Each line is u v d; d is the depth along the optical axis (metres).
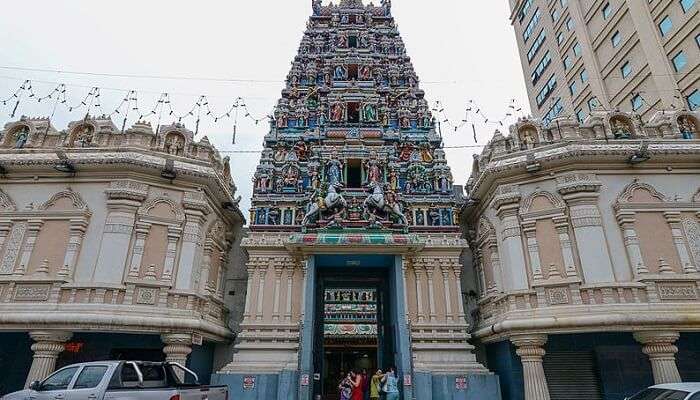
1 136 19.02
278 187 22.16
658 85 29.42
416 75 27.31
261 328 18.47
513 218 17.77
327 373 30.59
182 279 17.25
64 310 15.25
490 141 20.08
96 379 10.43
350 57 27.36
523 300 16.45
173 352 15.96
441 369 17.62
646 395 10.78
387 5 31.75
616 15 34.06
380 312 20.83
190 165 18.75
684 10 28.05
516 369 16.34
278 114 24.81
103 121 19.30
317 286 20.88
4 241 16.75
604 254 15.95
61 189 17.56
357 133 23.73
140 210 17.39
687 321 14.48
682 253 16.05
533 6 46.50
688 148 17.20
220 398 11.62
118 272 16.20
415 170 22.73
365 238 18.50
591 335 16.47
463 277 21.53
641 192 17.05
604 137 18.47
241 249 22.58
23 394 10.79
